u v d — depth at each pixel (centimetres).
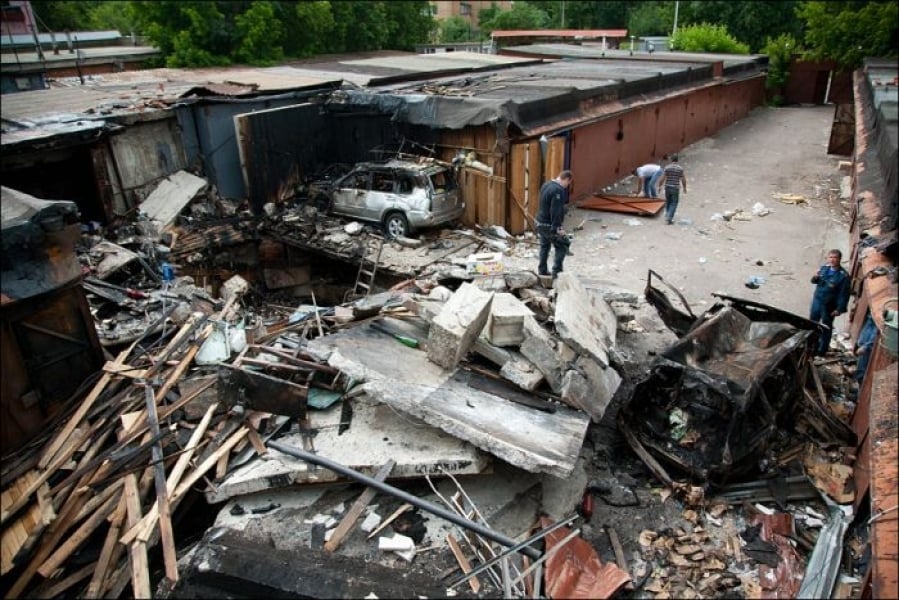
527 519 581
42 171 1267
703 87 2273
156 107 1423
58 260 627
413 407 595
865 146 973
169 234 1320
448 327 650
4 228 574
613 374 724
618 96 1722
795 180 1869
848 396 778
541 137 1392
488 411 615
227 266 1380
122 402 661
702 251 1315
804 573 525
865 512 563
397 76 1833
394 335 739
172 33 2711
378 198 1358
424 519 572
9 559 505
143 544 515
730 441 598
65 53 2662
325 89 1662
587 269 1230
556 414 634
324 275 1452
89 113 1349
